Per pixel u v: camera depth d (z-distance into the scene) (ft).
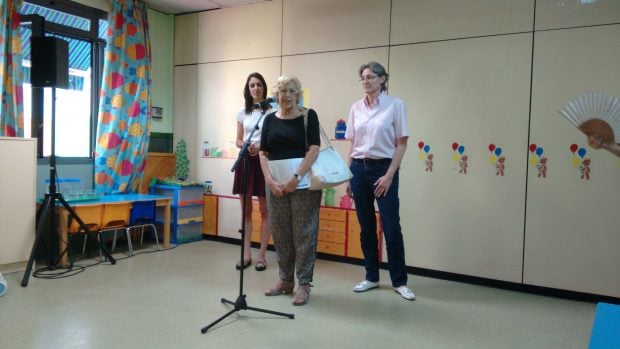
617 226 10.29
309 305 9.71
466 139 11.98
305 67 14.60
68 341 7.54
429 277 12.49
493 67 11.59
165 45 17.34
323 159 9.34
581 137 10.58
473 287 11.63
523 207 11.30
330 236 14.07
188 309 9.23
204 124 16.97
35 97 13.30
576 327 8.90
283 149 9.48
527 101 11.20
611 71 10.27
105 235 15.06
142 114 15.69
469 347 7.80
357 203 10.77
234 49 16.17
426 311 9.60
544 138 11.02
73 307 9.16
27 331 7.89
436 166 12.39
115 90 14.92
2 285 9.70
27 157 11.50
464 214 12.05
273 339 7.86
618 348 3.02
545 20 10.94
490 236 11.72
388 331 8.39
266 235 12.74
